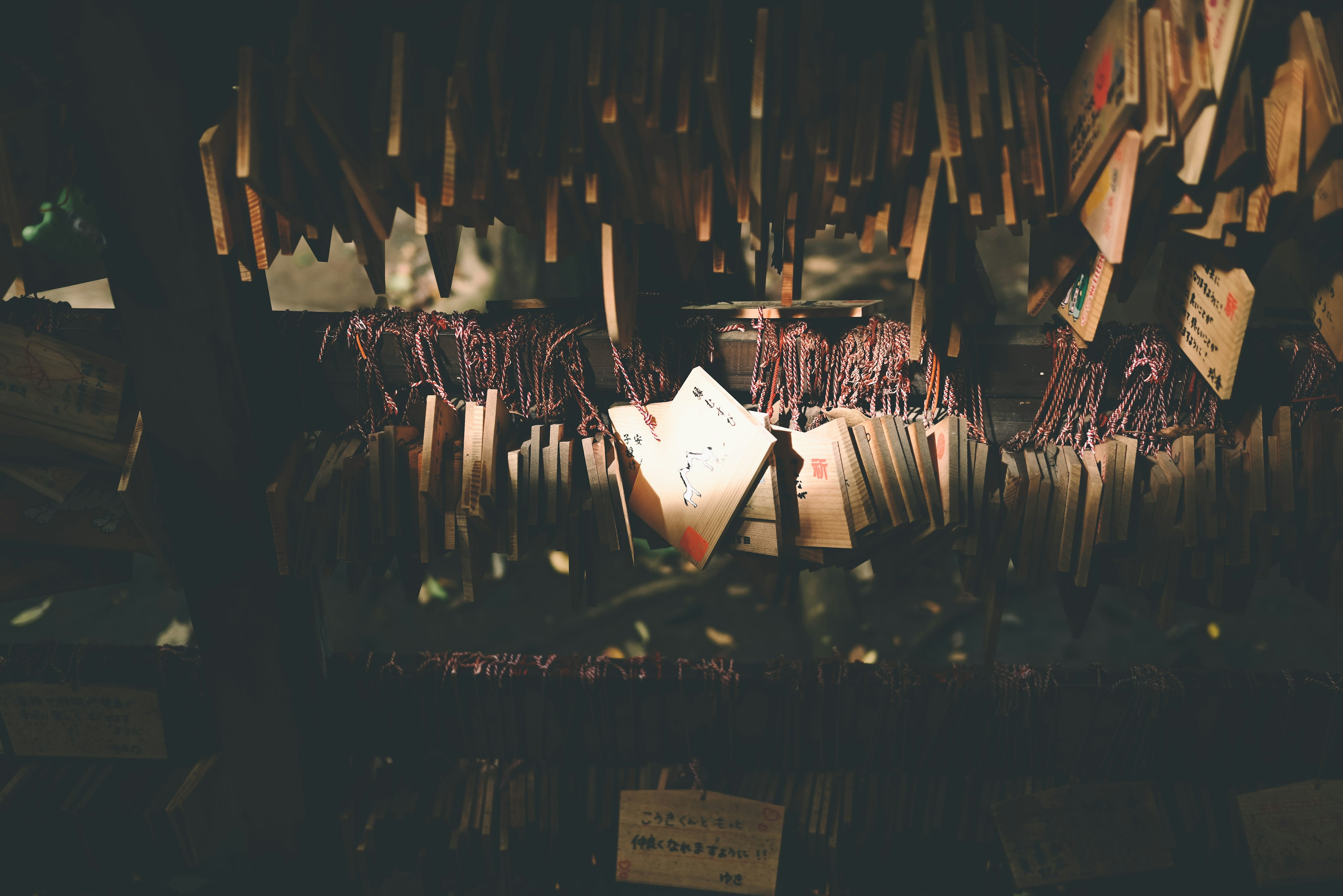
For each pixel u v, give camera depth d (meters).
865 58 1.36
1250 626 3.61
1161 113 1.13
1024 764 1.96
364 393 1.74
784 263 1.51
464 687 1.98
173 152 1.44
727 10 1.37
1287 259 1.49
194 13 1.42
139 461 1.68
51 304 1.69
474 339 1.68
